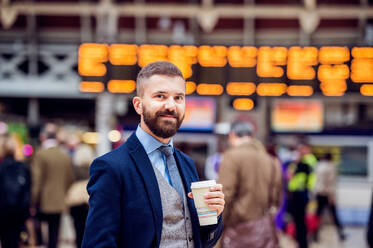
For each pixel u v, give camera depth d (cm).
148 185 179
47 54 1134
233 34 1111
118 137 1072
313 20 1015
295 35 1100
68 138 798
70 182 623
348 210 1029
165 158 193
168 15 1100
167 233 180
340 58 724
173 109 183
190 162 209
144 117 186
